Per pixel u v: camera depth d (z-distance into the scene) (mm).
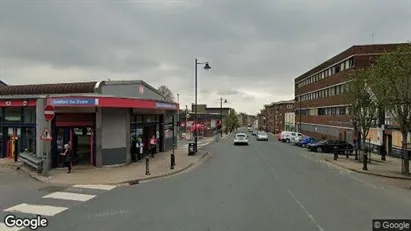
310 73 78375
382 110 28375
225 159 30719
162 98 35531
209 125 111938
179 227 10062
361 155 33500
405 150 22719
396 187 17688
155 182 18016
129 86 26609
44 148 19781
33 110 23703
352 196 14922
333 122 60344
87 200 13578
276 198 14148
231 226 10141
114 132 23094
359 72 30812
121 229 9883
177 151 36781
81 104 21125
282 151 41375
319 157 34719
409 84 21062
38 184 16781
